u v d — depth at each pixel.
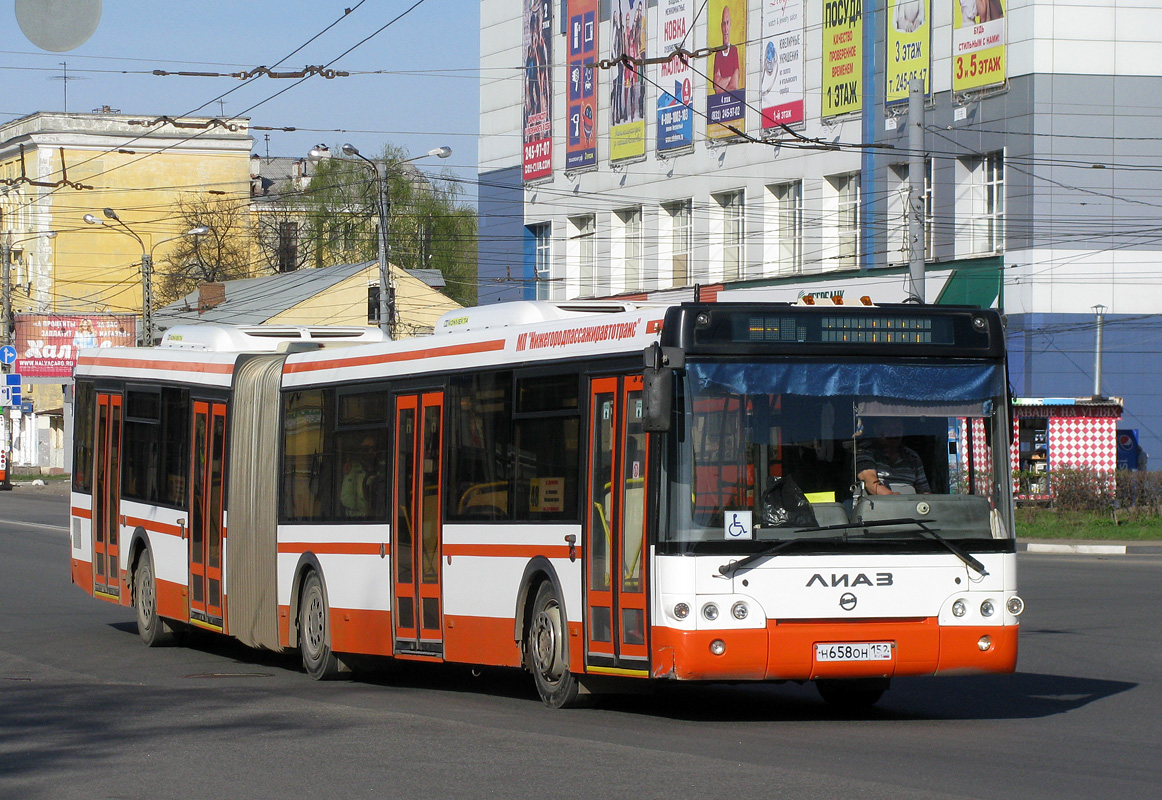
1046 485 38.34
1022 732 10.63
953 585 10.66
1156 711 11.84
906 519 10.61
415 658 13.74
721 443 10.48
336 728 10.65
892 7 45.72
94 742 10.15
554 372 12.06
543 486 12.09
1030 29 42.28
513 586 12.41
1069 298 42.72
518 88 64.25
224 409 17.05
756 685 14.08
